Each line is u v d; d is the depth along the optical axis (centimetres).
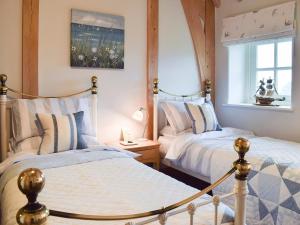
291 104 311
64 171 196
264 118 341
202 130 320
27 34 277
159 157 326
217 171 255
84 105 288
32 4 278
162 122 364
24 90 278
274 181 207
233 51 384
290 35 307
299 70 304
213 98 405
